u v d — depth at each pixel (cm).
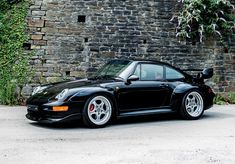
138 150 509
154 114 769
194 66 1253
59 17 1150
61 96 678
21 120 794
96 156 476
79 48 1156
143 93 756
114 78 760
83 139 588
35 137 604
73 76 1145
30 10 1138
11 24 1125
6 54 1108
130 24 1202
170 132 655
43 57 1129
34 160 456
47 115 683
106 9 1185
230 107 1085
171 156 478
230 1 1302
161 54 1226
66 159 461
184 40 1248
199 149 518
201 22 1258
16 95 1083
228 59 1284
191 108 815
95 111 704
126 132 655
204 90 827
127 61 800
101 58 1170
